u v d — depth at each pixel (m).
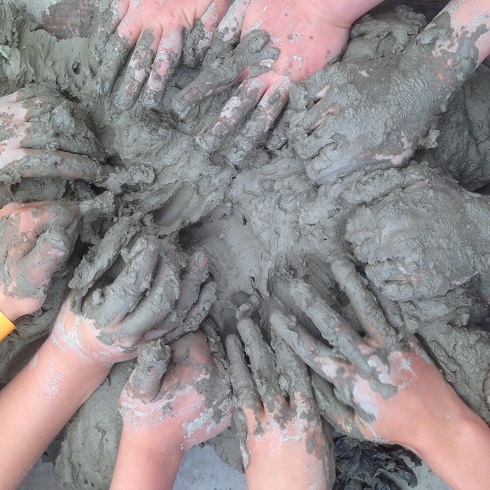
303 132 0.47
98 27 0.55
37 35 0.60
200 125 0.55
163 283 0.47
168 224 0.56
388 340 0.46
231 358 0.52
